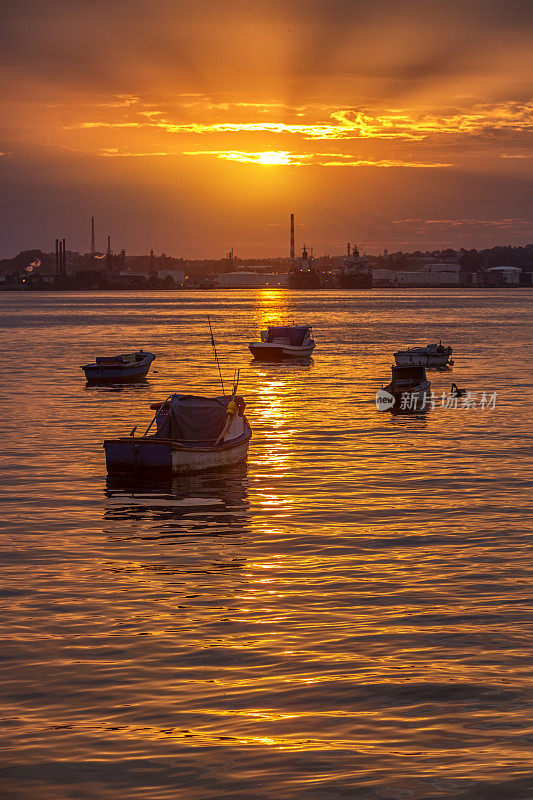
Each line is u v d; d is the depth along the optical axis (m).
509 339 121.38
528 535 23.66
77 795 11.13
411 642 15.98
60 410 51.91
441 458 35.75
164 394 60.62
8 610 17.84
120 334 140.38
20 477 31.97
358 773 11.52
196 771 11.62
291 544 22.88
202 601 18.34
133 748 12.22
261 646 15.84
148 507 27.25
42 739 12.48
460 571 20.41
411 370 55.22
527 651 15.53
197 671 14.77
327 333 137.88
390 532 24.06
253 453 37.00
